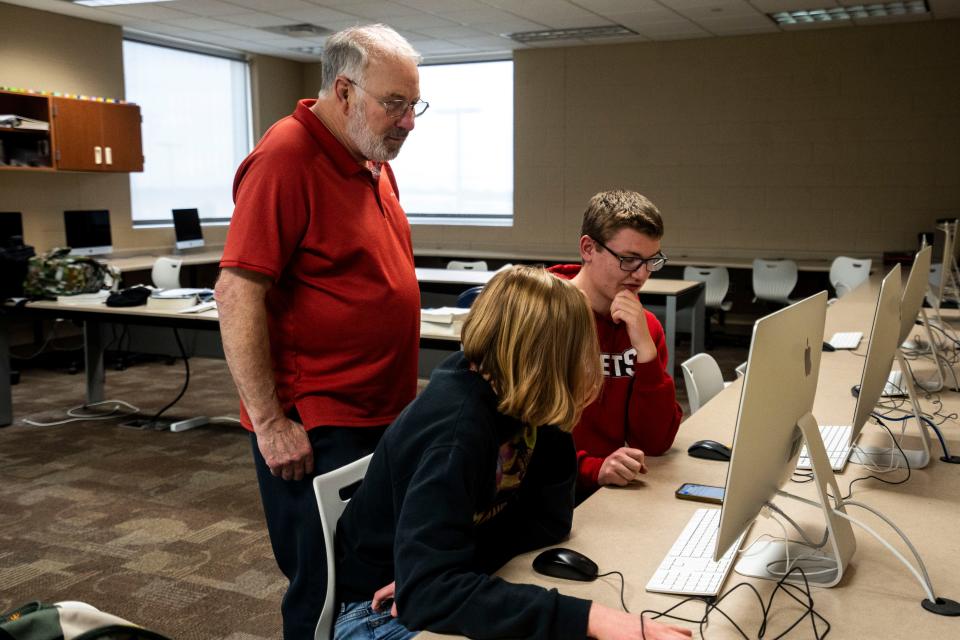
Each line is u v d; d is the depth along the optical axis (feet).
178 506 12.45
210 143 30.55
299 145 6.35
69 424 17.06
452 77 32.12
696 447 6.91
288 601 6.59
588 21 25.14
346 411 6.68
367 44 6.24
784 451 4.60
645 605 4.31
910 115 25.84
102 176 26.27
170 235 28.99
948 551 4.97
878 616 4.19
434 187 33.06
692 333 20.45
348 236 6.56
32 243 24.21
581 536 5.21
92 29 25.43
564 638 3.81
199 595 9.58
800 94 26.94
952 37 25.04
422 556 4.01
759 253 28.12
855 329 13.69
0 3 22.81
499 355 4.32
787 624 4.10
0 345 16.66
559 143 30.22
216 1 22.80
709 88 27.96
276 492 6.75
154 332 17.60
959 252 17.35
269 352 6.40
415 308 7.10
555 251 30.63
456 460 4.18
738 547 4.96
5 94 22.77
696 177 28.55
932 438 7.39
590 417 7.18
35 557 10.57
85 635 3.00
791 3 22.74
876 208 26.61
